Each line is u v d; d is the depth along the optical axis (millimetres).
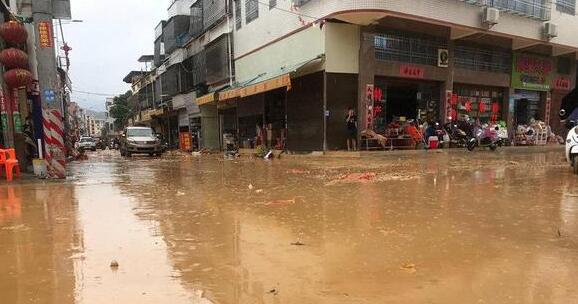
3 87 13836
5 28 12352
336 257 4469
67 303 3443
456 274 3912
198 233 5582
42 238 5492
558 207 6688
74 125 65750
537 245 4730
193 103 34625
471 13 19578
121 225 6133
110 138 70625
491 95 23891
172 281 3883
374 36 18781
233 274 4043
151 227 5969
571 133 11148
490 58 23125
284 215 6531
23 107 16969
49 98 12578
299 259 4441
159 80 45438
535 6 22594
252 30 24625
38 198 8852
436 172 11477
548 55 26297
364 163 14305
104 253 4777
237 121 28078
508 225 5613
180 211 7066
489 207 6754
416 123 20062
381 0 16641
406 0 17297
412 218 6109
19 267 4348
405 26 19062
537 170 11789
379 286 3672
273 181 10609
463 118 21891
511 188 8594
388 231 5438
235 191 9156
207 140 32656
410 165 13422
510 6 21375
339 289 3627
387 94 20234
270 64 22734
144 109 56000
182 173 13719
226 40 27547
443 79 20875
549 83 26594
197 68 33219
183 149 33531
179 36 36906
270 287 3705
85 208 7570
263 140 24062
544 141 25422
